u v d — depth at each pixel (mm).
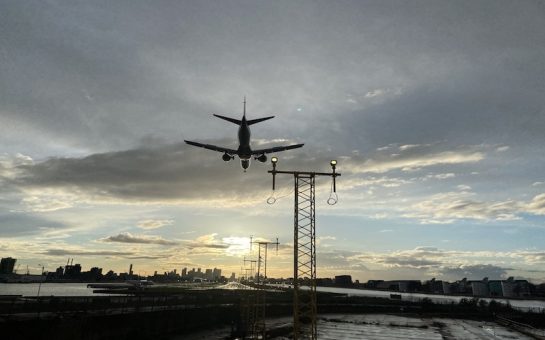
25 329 37875
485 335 76312
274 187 29906
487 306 131875
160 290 138500
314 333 30484
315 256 29641
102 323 46406
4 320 37125
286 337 61094
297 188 30281
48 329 39844
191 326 62656
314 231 29844
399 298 170500
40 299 53594
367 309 118000
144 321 53375
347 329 77000
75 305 51562
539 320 107188
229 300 80438
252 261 57281
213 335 58375
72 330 41750
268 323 76375
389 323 92375
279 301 99750
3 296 51438
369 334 70875
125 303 61125
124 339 49344
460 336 73562
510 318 108750
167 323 57844
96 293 159625
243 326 59000
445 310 121438
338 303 123750
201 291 124375
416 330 80188
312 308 29375
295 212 30000
